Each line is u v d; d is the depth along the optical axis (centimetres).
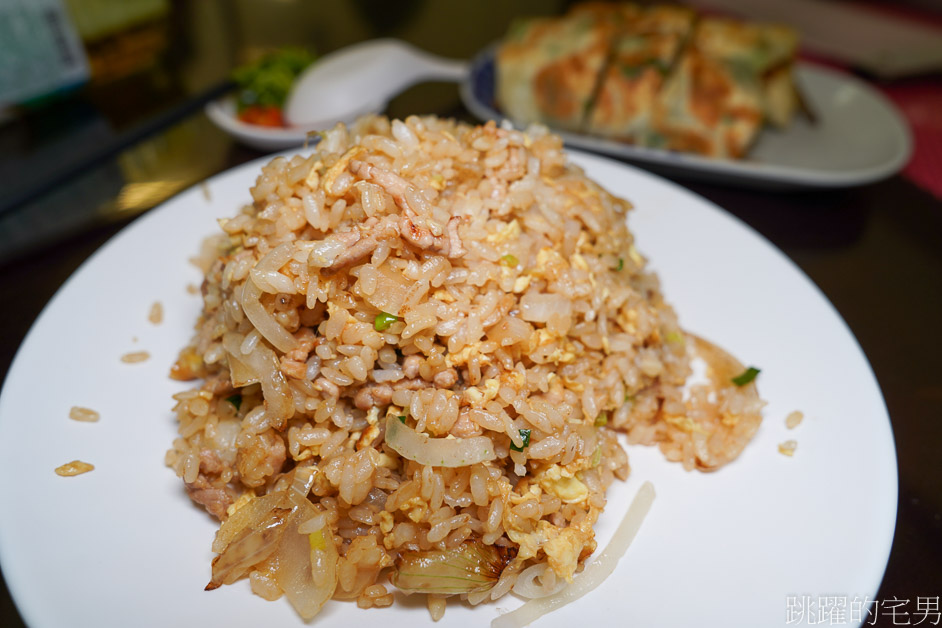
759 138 45
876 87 55
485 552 20
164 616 18
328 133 23
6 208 37
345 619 19
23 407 22
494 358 21
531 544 20
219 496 20
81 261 34
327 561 19
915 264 36
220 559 19
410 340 21
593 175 32
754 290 27
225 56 55
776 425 23
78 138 44
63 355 24
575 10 49
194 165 41
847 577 19
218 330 22
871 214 39
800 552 20
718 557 20
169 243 28
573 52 43
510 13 65
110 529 20
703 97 41
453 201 22
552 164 24
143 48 56
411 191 21
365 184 21
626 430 24
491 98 47
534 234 23
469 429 20
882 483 21
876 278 35
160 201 38
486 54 49
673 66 43
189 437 22
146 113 47
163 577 19
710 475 22
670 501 22
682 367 25
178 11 62
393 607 19
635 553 20
